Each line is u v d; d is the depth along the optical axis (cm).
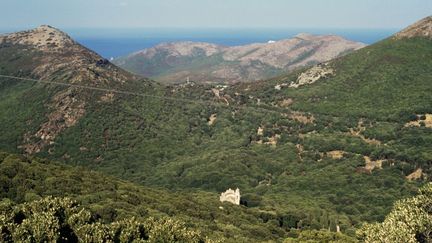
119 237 4078
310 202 10356
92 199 5997
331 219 8756
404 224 3716
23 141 14100
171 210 6594
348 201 10381
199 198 9331
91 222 4369
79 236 3938
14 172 6303
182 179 12594
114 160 13850
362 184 11088
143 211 5953
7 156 6994
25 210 4116
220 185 11950
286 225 8700
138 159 14088
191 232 4203
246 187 11869
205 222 6625
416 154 11538
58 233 3744
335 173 11850
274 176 12731
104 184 7150
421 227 3741
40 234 3675
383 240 3600
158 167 13725
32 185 6031
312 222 8719
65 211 4175
